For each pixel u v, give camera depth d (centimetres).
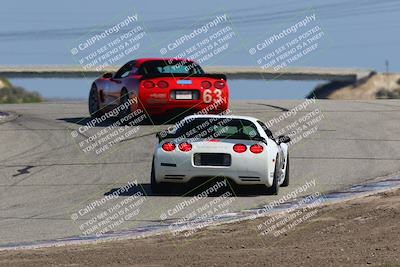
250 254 3472
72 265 3328
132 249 3672
